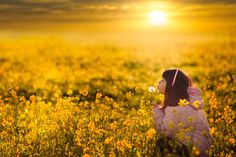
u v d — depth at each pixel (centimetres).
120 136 407
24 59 1677
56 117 435
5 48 2188
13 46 2294
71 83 984
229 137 417
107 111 462
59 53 1995
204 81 988
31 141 405
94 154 379
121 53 2055
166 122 386
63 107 446
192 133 377
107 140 371
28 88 902
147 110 455
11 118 439
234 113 464
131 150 378
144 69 1343
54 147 401
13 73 1162
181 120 382
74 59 1689
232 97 654
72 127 423
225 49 1977
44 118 451
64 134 415
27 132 429
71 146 405
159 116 394
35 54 1920
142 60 1667
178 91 388
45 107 478
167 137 387
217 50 1966
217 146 411
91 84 962
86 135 407
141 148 387
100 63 1530
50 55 1881
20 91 879
